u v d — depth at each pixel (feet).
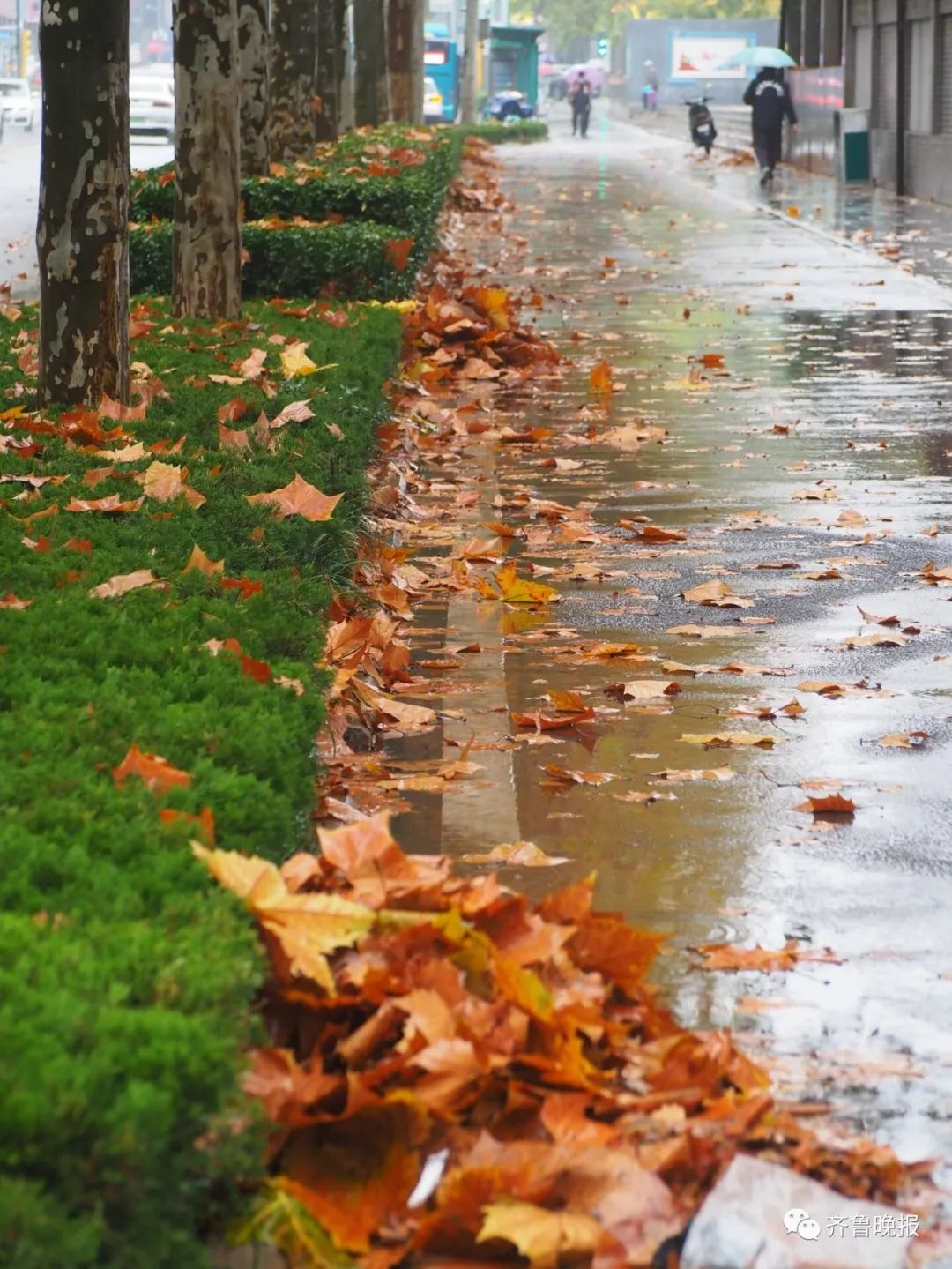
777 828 20.62
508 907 14.96
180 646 20.26
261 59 76.02
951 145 112.16
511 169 160.15
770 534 35.50
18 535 25.93
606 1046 14.12
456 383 54.70
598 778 22.24
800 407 50.26
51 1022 10.71
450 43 300.20
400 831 20.65
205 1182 11.11
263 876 13.99
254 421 37.65
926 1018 15.98
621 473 41.75
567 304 72.18
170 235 66.18
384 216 72.84
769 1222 11.78
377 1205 12.14
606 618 29.71
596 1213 11.89
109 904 13.03
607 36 512.63
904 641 28.02
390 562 31.48
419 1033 13.12
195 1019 11.05
